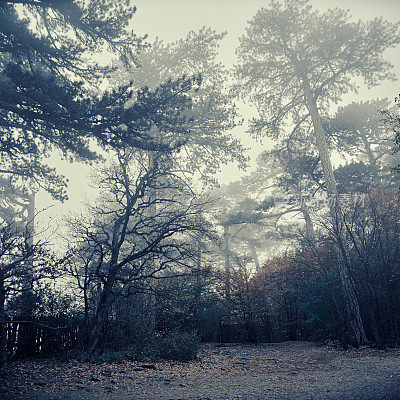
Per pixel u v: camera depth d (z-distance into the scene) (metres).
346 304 14.72
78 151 13.38
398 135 13.20
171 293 17.48
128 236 19.58
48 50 11.55
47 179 16.95
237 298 21.70
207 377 8.72
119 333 13.09
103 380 7.91
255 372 9.48
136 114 10.88
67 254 9.39
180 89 11.79
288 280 21.62
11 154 14.79
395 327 13.34
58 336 11.59
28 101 10.91
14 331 10.60
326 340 16.39
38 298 11.65
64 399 6.01
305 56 19.81
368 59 18.95
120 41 12.39
